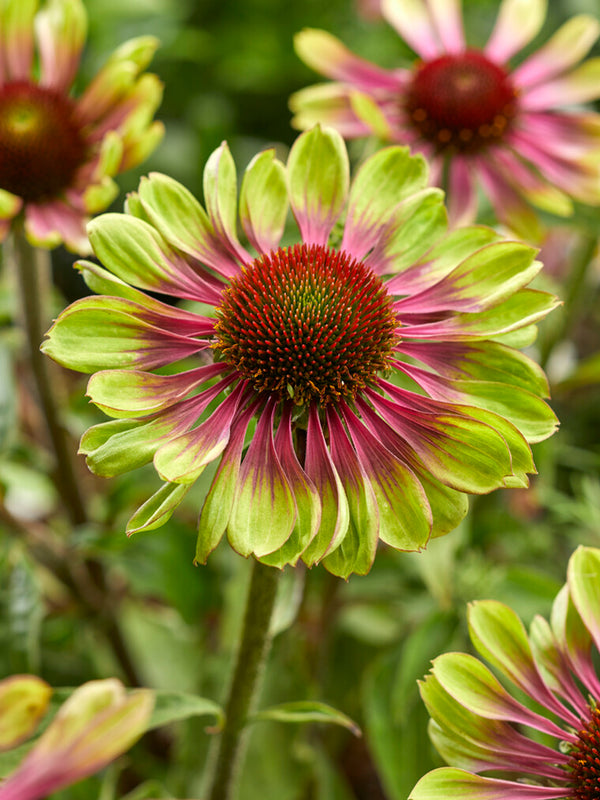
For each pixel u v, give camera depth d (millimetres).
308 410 194
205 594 318
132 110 284
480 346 197
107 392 176
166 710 205
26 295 278
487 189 310
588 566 198
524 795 186
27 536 309
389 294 206
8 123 271
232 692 211
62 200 277
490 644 196
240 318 196
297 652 304
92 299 180
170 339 191
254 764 303
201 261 198
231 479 177
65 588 328
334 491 180
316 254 202
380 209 211
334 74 324
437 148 318
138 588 313
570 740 195
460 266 199
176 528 312
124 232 187
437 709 189
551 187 306
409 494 181
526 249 194
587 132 317
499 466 178
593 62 326
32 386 299
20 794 130
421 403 195
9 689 141
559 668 202
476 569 300
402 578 332
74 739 131
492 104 314
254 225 207
